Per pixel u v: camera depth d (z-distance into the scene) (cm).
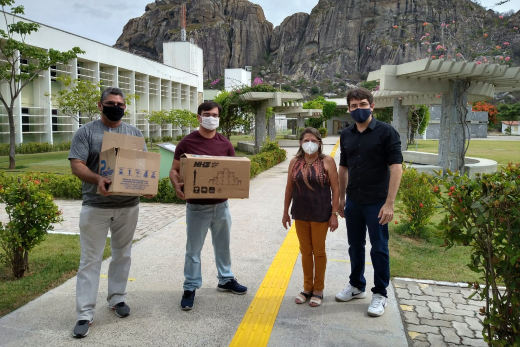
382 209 324
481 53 1184
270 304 352
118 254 329
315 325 314
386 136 328
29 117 2520
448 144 1189
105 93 306
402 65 1052
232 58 13400
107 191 282
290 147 2878
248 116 2472
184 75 4694
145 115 3550
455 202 252
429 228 588
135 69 3528
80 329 291
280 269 441
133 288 385
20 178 427
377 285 340
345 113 4541
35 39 2367
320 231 346
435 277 425
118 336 294
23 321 314
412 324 321
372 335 300
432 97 1580
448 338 299
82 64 2933
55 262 451
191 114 3030
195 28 13262
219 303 353
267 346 284
